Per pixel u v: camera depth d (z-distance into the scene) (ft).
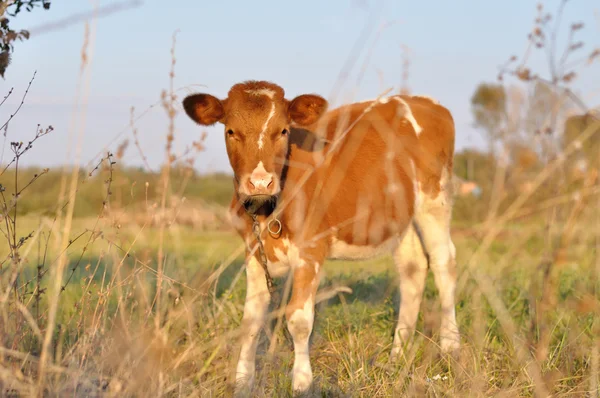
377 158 17.88
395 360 15.43
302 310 14.90
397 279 20.36
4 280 12.10
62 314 16.79
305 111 15.83
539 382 11.81
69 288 20.95
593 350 12.87
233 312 16.48
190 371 13.14
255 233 15.06
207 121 16.08
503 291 19.04
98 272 24.04
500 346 15.99
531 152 11.50
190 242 32.68
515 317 18.17
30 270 20.24
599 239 14.28
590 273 20.88
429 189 19.67
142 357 10.89
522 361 14.05
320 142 16.83
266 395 13.56
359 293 21.72
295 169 15.76
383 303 19.71
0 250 18.54
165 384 11.17
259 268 15.75
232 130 15.33
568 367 13.60
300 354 14.47
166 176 12.39
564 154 11.14
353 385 13.80
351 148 17.40
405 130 19.48
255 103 15.35
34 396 9.50
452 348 15.90
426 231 19.61
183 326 15.53
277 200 15.53
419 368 14.58
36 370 11.03
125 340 11.19
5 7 11.37
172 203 13.38
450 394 12.87
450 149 20.83
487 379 13.64
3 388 9.78
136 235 13.91
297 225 15.30
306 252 15.34
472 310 18.71
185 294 15.69
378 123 18.51
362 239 17.46
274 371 14.43
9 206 11.87
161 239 12.46
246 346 14.82
